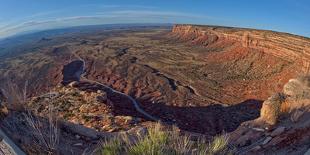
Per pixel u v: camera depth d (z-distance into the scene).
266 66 114.75
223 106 85.06
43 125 8.48
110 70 158.25
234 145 13.80
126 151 6.43
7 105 8.52
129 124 17.17
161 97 100.81
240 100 91.12
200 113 74.25
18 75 170.00
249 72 118.38
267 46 119.38
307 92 15.34
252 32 130.75
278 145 11.34
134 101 96.69
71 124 10.38
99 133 10.52
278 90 93.31
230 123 62.84
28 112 8.24
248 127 15.62
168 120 63.44
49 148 6.88
